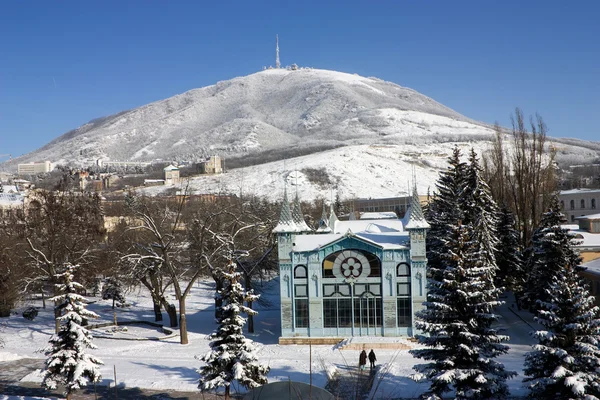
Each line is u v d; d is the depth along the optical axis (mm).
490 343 36656
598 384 33781
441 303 36594
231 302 40719
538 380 35156
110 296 89000
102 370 53656
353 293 61125
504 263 78250
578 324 34375
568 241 64438
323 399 26953
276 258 82688
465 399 35562
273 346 60812
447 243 38000
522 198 83500
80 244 83750
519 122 88812
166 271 79125
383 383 46719
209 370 40062
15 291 79750
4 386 49719
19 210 96250
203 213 103562
